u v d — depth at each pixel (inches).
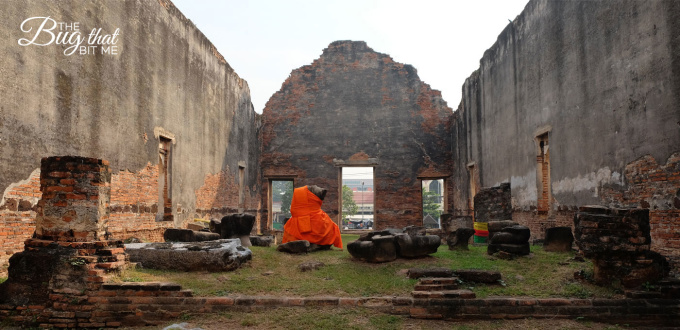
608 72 295.4
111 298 199.6
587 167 319.9
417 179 722.2
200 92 503.2
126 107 348.8
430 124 732.0
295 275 247.8
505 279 233.8
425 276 233.1
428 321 191.5
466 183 642.2
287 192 1525.6
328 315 191.9
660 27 247.4
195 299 201.6
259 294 212.8
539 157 405.4
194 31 489.4
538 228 403.2
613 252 216.5
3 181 232.7
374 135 731.4
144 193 375.2
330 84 743.7
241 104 655.1
